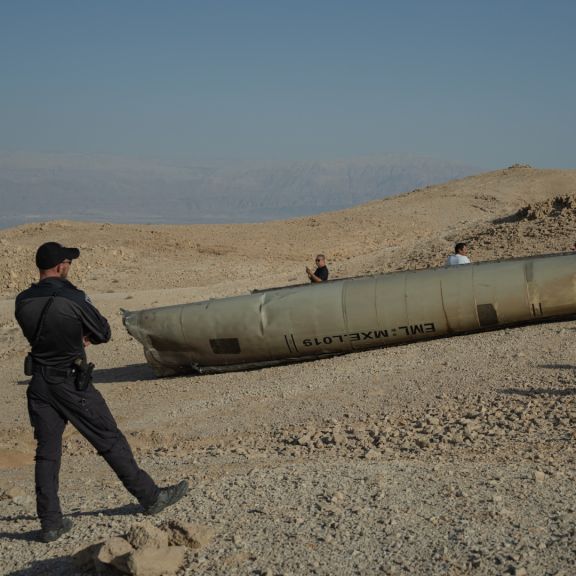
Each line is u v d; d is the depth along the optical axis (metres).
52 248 5.26
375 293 12.72
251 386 11.95
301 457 7.34
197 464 7.57
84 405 5.09
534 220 22.17
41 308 5.02
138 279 30.25
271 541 4.52
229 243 38.22
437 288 12.48
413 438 7.66
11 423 12.19
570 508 4.75
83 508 5.87
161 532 4.39
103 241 37.22
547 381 9.18
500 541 4.29
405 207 49.66
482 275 12.45
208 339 13.38
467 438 7.39
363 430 8.34
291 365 13.20
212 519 4.97
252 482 5.80
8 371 17.83
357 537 4.48
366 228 42.97
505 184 55.69
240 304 13.36
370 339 12.76
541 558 4.07
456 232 25.84
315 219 47.38
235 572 4.16
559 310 12.11
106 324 5.27
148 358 13.99
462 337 12.53
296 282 26.14
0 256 33.47
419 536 4.44
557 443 6.80
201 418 10.44
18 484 7.74
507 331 12.29
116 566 4.18
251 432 9.37
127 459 5.20
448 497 5.10
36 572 4.45
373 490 5.31
